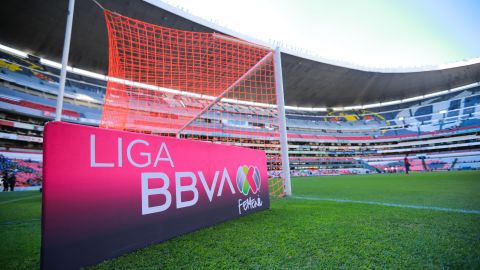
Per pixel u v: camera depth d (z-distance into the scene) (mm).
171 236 1708
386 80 26594
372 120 37375
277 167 6285
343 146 35062
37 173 14906
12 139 16422
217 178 2252
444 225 1902
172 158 1823
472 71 27188
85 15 13016
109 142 1423
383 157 32875
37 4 12477
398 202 3268
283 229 1929
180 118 8922
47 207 1110
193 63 8062
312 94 27656
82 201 1251
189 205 1902
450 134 29906
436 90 32781
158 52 7406
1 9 12844
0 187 11227
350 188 6145
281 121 4734
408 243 1490
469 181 6820
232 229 1959
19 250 1621
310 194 4824
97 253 1278
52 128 1172
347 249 1417
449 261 1201
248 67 7359
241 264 1234
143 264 1261
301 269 1158
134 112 7984
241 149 2693
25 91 18203
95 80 23094
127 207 1466
